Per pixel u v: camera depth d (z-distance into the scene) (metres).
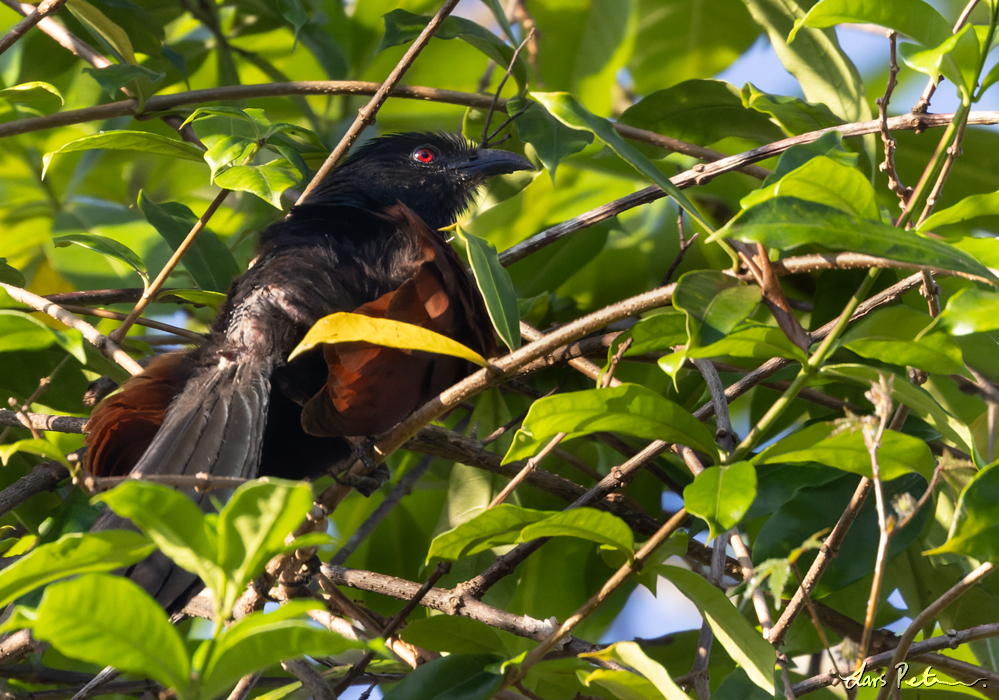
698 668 5.53
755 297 4.11
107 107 7.86
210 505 5.32
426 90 8.36
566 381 8.10
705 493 3.92
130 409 6.49
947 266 3.66
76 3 7.74
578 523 4.54
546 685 6.44
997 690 5.42
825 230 3.72
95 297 8.03
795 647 7.17
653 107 8.49
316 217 7.21
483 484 7.75
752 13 8.49
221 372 6.31
